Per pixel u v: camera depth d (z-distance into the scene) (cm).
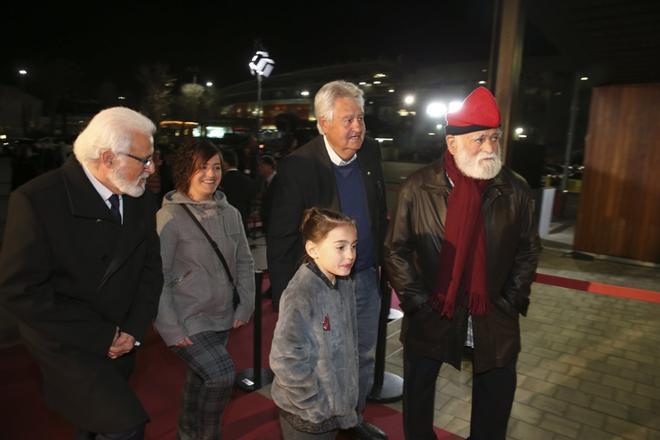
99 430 165
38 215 158
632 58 653
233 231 236
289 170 229
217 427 222
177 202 222
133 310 190
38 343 163
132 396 172
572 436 269
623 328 434
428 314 211
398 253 212
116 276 177
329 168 232
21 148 984
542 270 643
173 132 3656
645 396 315
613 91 672
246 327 418
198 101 5675
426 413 224
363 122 225
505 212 198
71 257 165
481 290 196
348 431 261
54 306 159
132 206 184
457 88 4469
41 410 278
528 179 830
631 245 676
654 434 273
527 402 304
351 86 223
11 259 154
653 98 644
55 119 3841
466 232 194
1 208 659
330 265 178
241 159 1041
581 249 716
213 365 213
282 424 191
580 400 308
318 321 180
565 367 355
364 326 249
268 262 232
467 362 353
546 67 3072
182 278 219
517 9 447
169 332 212
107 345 169
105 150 164
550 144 3312
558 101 3366
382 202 260
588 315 465
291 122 2295
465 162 192
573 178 1744
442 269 202
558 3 482
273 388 191
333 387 182
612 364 362
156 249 198
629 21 516
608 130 680
